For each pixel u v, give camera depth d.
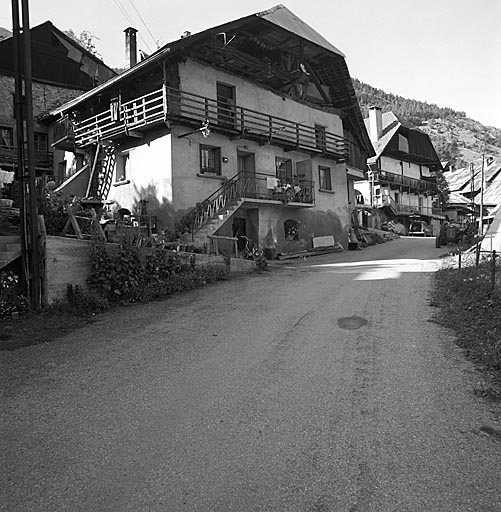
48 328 7.87
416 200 51.66
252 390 4.91
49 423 4.26
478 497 3.00
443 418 4.13
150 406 4.58
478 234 23.36
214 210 17.84
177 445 3.78
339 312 8.38
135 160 18.64
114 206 19.42
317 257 22.03
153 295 10.60
